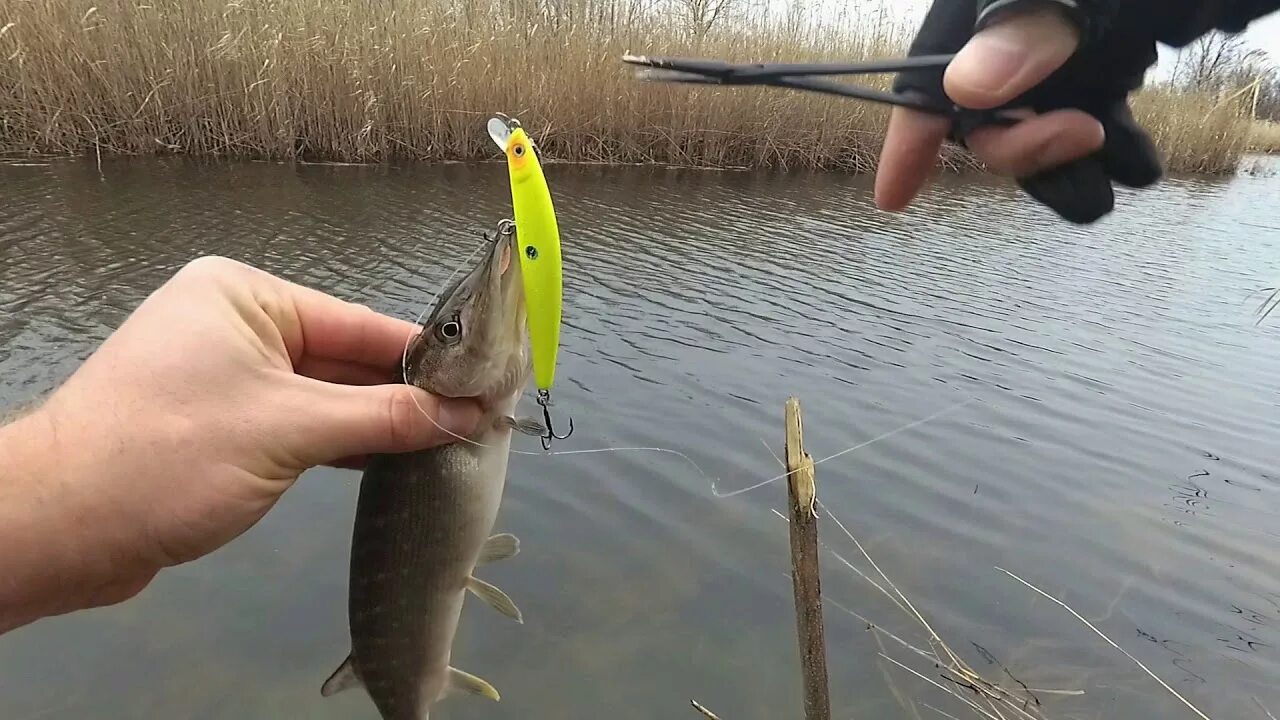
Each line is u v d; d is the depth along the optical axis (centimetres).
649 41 316
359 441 38
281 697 71
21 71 250
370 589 43
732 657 80
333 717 70
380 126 293
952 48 21
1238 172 474
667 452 115
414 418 38
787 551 96
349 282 169
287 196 239
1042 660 83
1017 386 149
